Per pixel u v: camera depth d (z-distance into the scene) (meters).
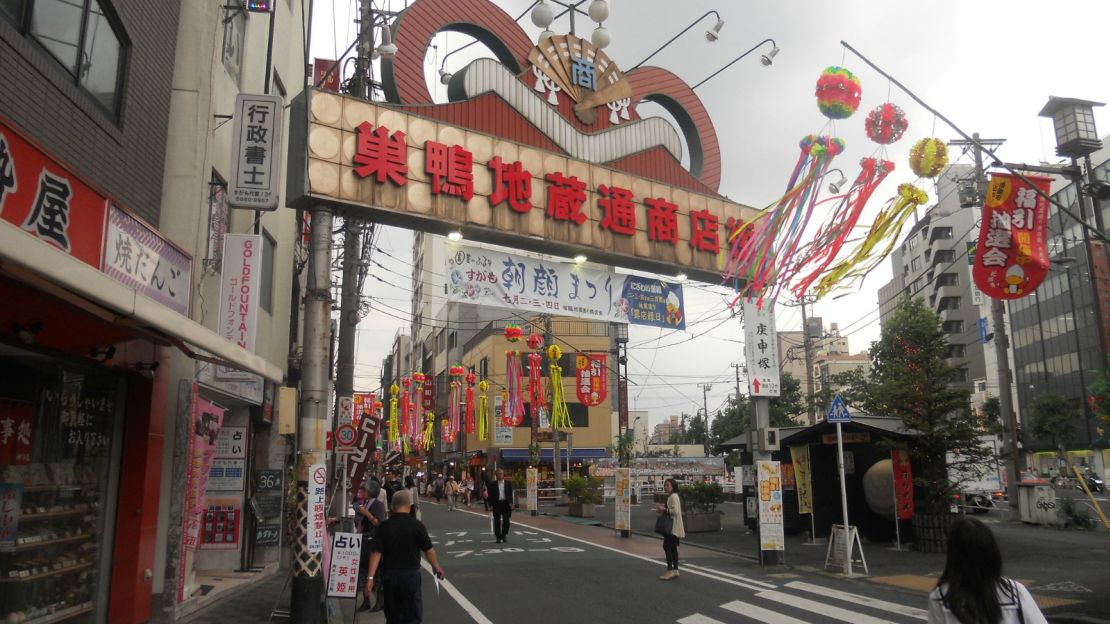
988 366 61.69
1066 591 11.26
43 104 7.36
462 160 11.91
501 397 42.72
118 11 8.88
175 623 9.38
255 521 14.38
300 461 9.47
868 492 18.58
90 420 8.59
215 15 11.20
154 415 9.45
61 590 7.98
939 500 16.66
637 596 11.16
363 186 10.85
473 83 12.47
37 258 4.73
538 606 10.44
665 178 15.08
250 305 11.02
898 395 17.03
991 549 3.45
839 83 11.11
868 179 11.23
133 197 9.39
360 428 12.87
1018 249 10.38
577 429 48.22
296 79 18.28
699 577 13.10
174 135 10.57
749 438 15.35
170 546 9.74
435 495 47.31
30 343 7.11
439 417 60.47
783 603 10.53
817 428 18.98
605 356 48.34
